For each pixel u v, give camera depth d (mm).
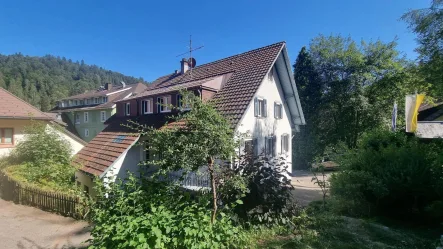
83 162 14047
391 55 25656
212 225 4711
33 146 13789
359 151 10422
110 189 5348
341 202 8734
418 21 9867
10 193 11414
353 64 26531
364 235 6203
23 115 16797
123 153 12102
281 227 6328
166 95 14805
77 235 6949
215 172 5566
